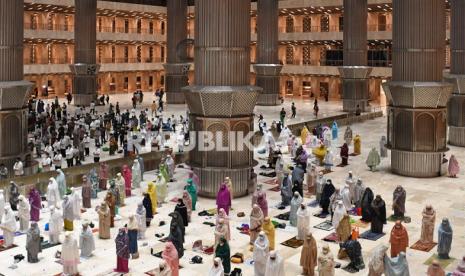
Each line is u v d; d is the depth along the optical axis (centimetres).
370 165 2466
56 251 1417
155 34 6862
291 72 6250
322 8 5816
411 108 2267
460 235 1570
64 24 6012
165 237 1529
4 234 1452
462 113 3106
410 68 2242
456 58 3055
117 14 6394
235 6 1916
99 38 6103
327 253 1169
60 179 1892
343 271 1280
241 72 1953
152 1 6706
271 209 1841
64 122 3572
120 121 3588
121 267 1277
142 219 1503
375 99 5834
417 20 2209
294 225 1642
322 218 1725
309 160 2445
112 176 2183
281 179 2177
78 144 2719
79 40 4734
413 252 1425
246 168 2003
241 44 1942
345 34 4556
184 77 5194
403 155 2345
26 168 2311
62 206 1627
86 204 1823
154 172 2414
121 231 1277
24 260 1354
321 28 6172
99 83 6425
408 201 1945
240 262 1341
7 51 2211
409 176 2339
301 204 1511
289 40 6144
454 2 3009
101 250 1426
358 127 4006
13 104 2230
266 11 4922
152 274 1263
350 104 4634
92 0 4719
